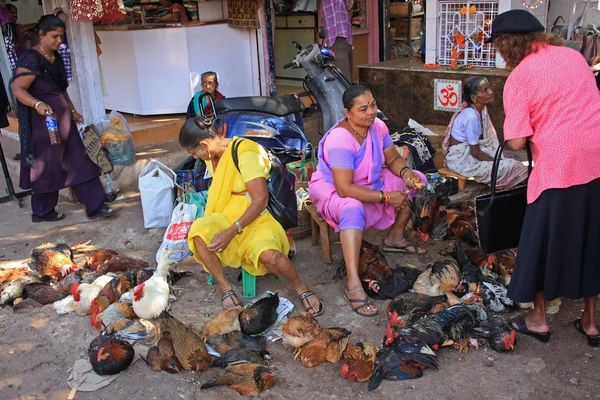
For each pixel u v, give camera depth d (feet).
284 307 12.58
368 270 13.15
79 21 19.81
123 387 10.55
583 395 9.80
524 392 9.96
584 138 9.62
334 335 11.05
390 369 10.43
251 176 12.26
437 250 15.14
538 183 10.01
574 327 11.59
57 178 17.79
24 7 36.06
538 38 10.00
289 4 30.55
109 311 12.19
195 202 15.53
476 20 22.82
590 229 10.05
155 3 27.43
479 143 17.81
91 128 19.43
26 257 16.15
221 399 10.20
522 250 10.45
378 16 31.78
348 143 12.91
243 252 12.70
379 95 25.91
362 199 12.81
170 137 23.97
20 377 11.03
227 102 18.74
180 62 24.82
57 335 12.29
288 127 18.30
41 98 17.04
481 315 11.56
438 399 9.91
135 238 16.89
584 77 9.84
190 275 14.62
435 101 23.98
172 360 10.86
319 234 16.02
